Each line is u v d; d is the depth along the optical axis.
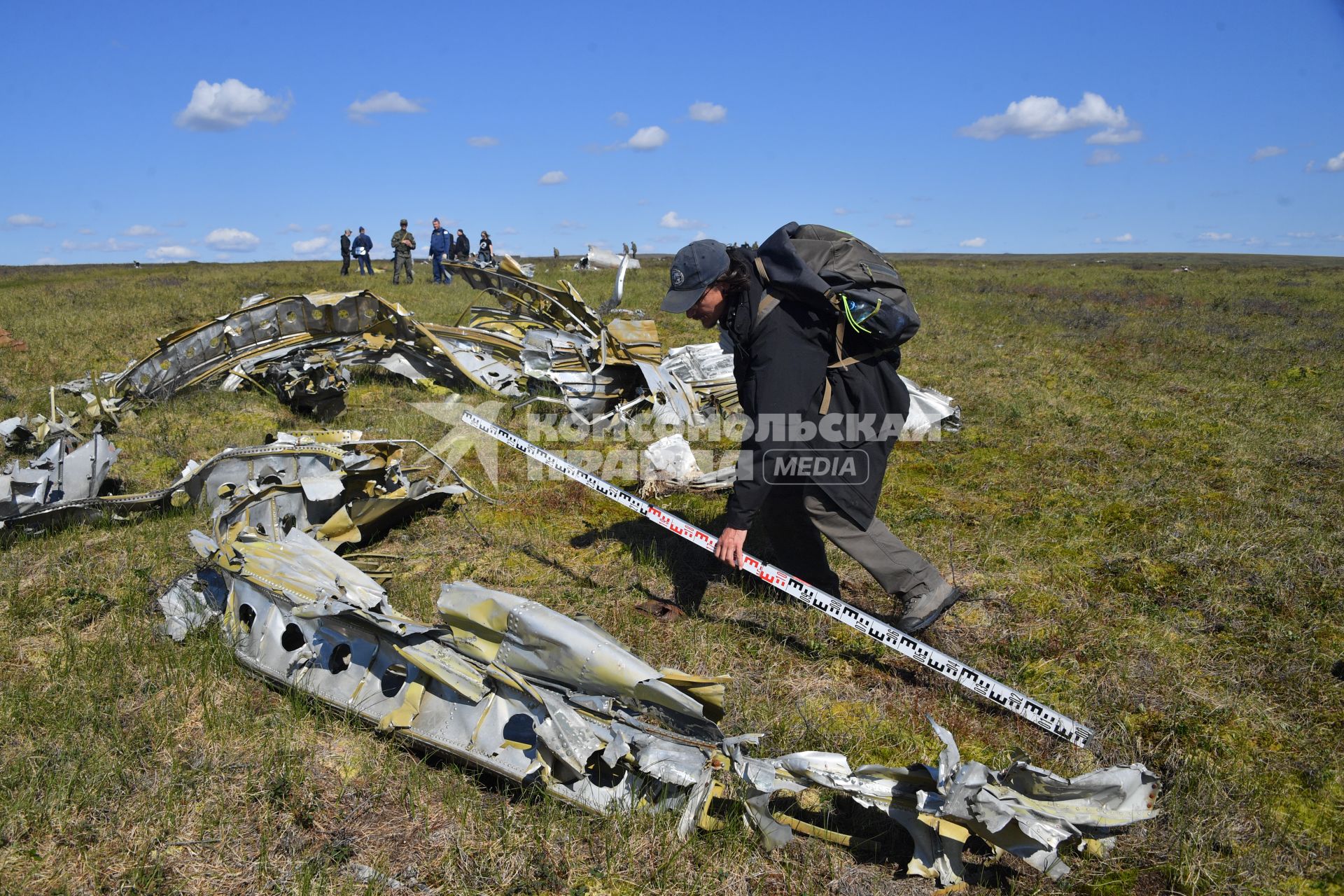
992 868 2.62
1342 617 4.24
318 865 2.56
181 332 8.15
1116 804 2.34
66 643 3.78
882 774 2.51
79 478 5.15
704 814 2.62
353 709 3.14
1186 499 5.93
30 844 2.63
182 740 3.13
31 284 27.70
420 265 38.91
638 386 8.01
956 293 22.48
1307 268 49.22
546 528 5.34
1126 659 3.86
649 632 4.05
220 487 4.95
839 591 4.28
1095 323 15.29
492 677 2.89
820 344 3.38
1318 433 7.63
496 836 2.68
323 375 7.67
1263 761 3.18
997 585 4.59
